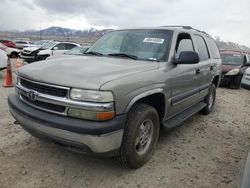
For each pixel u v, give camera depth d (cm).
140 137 337
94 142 271
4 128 450
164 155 388
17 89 343
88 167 341
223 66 1145
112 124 277
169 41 404
